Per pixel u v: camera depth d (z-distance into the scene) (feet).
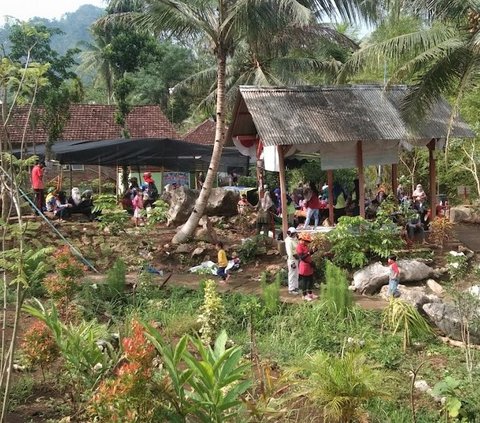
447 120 55.62
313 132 49.55
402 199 58.70
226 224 60.49
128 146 60.64
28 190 55.06
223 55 51.31
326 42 69.21
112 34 135.54
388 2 47.70
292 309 36.06
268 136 48.26
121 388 15.01
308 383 19.51
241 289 41.81
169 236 53.62
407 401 24.16
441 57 45.47
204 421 15.43
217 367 15.23
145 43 122.93
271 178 76.43
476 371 26.66
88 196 59.52
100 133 108.58
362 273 43.93
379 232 46.88
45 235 46.60
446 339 32.17
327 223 54.13
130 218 56.85
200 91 92.22
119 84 105.91
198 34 52.65
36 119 68.74
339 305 34.99
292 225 57.82
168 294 39.27
